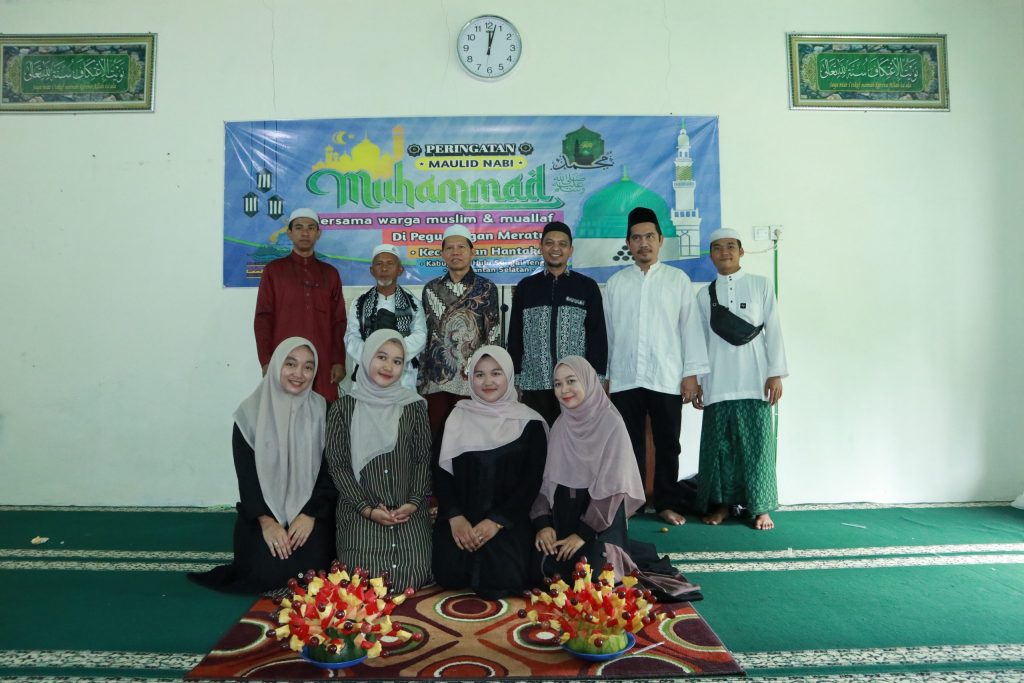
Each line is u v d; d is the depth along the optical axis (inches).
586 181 143.6
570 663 65.6
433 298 123.1
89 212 141.2
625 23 144.6
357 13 143.0
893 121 146.3
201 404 139.9
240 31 142.5
